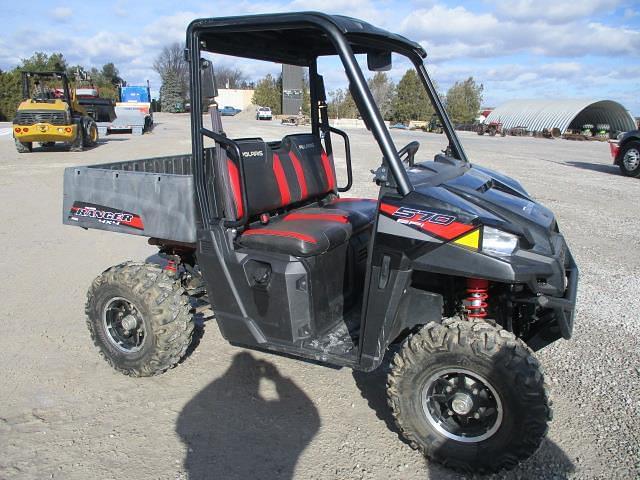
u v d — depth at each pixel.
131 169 4.07
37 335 4.03
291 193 3.66
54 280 5.20
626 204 8.91
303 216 3.57
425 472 2.62
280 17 2.70
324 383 3.41
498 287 2.88
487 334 2.44
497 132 35.50
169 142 20.12
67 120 16.00
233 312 3.17
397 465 2.67
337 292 3.32
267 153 3.48
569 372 3.53
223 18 2.82
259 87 48.88
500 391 2.40
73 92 18.19
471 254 2.42
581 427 2.97
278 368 3.59
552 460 2.71
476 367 2.43
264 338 3.15
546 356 3.74
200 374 3.52
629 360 3.68
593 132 40.72
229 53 3.46
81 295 4.82
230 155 3.11
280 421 3.02
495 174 3.40
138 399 3.23
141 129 25.12
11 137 22.64
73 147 16.56
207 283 3.22
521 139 30.98
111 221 3.46
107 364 3.63
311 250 3.00
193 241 3.16
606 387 3.35
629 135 12.31
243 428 2.96
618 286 5.04
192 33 2.90
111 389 3.34
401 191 2.57
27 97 16.69
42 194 9.44
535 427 2.37
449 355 2.47
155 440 2.85
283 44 3.61
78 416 3.05
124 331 3.50
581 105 40.59
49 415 3.06
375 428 2.96
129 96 39.34
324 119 4.17
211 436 2.89
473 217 2.44
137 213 3.33
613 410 3.12
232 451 2.77
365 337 2.74
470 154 17.33
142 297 3.30
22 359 3.68
